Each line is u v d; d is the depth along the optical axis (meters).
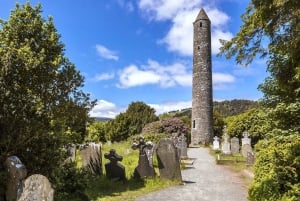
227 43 6.42
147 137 28.77
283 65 7.39
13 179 6.08
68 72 8.35
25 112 7.15
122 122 46.56
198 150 31.53
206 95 44.09
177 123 37.59
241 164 17.91
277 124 8.80
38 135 7.30
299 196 6.59
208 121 43.78
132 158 19.14
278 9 5.48
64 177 8.53
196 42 45.44
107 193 9.84
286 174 7.00
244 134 26.09
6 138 7.02
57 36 8.27
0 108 6.97
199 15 45.75
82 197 8.79
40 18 8.19
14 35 7.91
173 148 11.91
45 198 5.32
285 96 8.60
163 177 11.90
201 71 44.53
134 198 9.25
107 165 11.47
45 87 7.77
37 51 7.98
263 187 7.00
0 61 6.97
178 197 9.49
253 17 5.86
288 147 7.54
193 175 14.11
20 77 7.24
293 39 5.84
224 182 12.29
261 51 6.43
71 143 8.97
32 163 7.43
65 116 8.60
